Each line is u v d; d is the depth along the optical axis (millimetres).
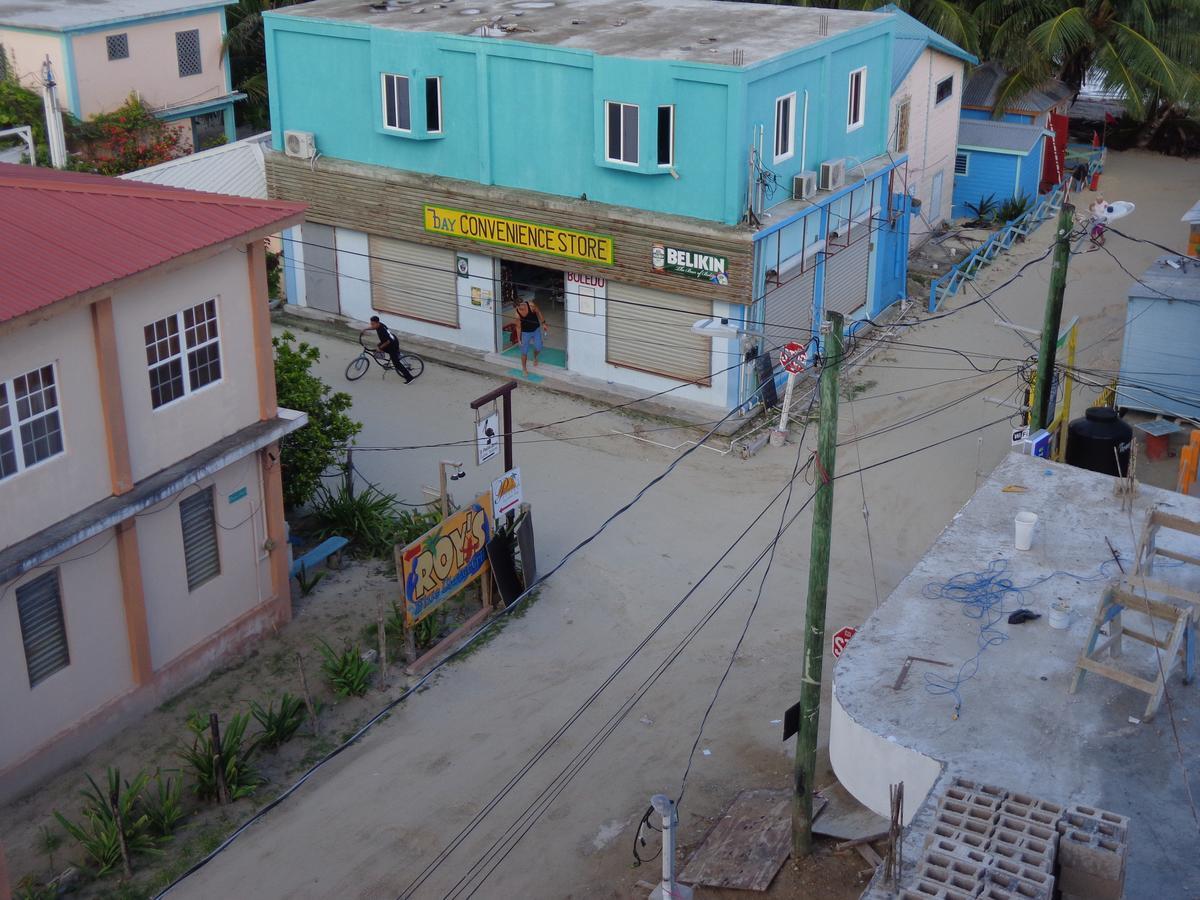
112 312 16922
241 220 18672
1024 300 33844
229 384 19234
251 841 16641
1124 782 12180
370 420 27984
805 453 26391
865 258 31578
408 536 22797
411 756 18250
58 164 34250
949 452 26234
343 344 31734
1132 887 11109
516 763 18109
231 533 19750
